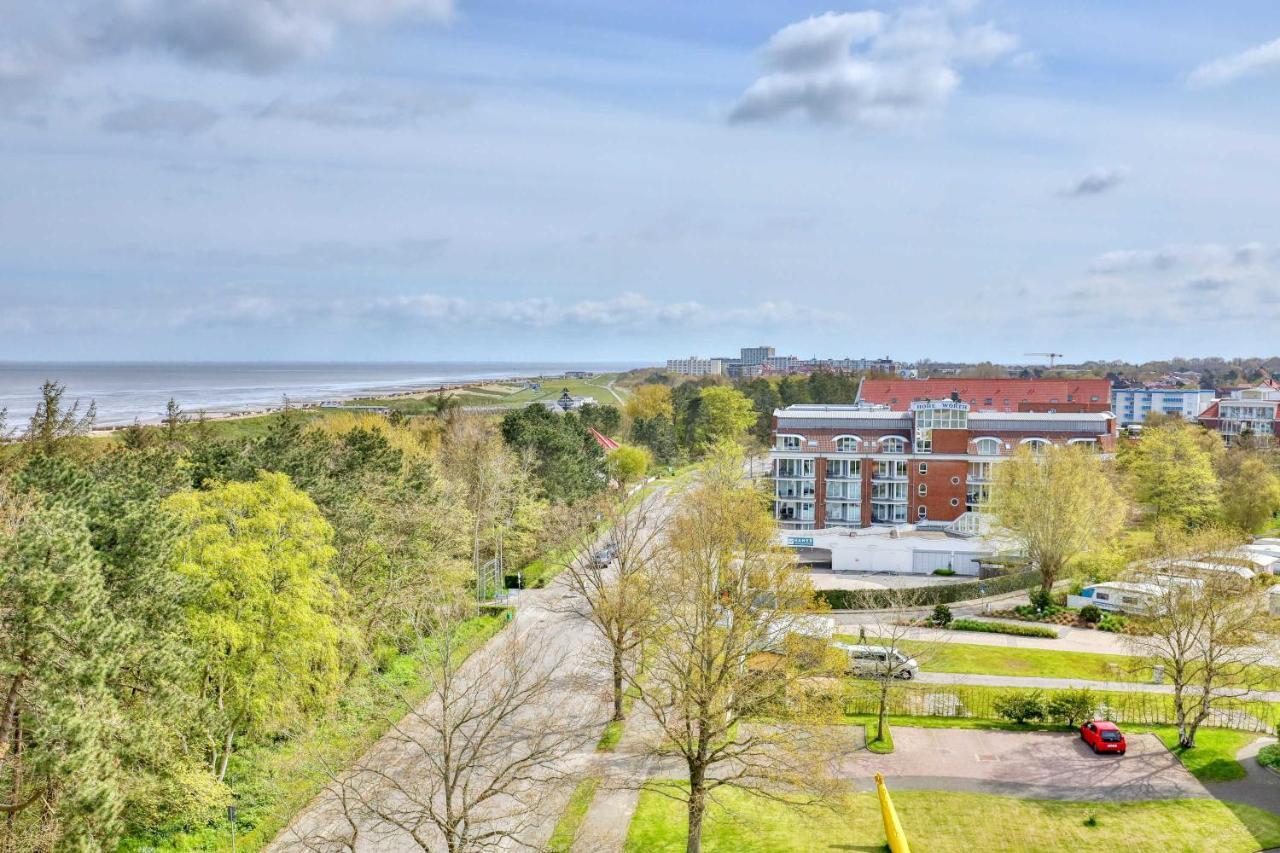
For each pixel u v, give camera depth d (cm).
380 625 5397
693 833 3575
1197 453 9931
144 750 3200
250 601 3941
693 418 18300
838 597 7356
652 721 4984
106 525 3444
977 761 4484
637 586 4984
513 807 4028
